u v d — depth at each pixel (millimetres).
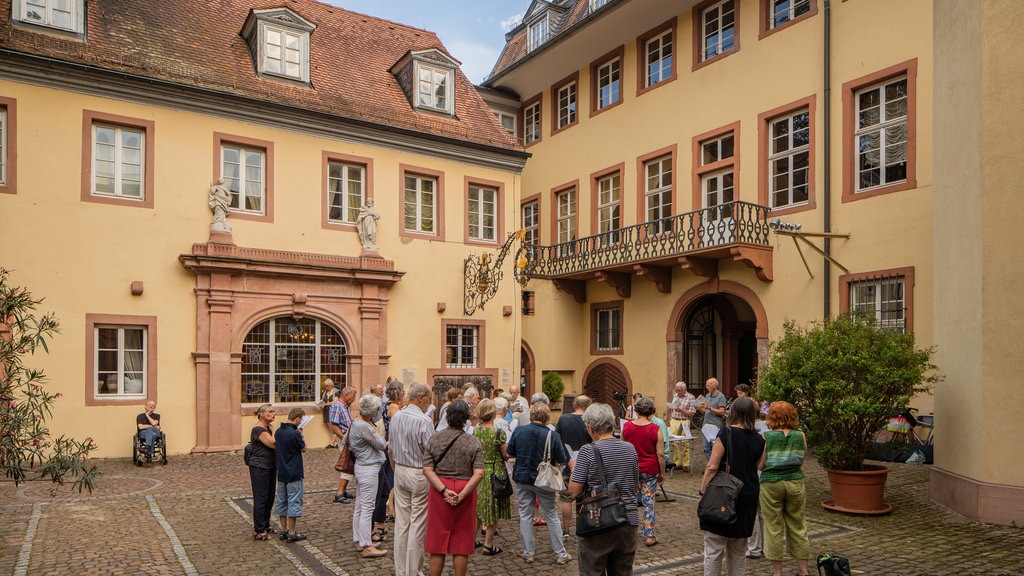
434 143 18297
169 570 6930
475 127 19500
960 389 9336
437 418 9781
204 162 15305
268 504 8094
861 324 9883
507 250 18781
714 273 17641
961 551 7539
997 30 8836
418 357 17750
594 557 5168
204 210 15234
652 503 7930
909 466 12586
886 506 9359
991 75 8859
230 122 15688
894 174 14117
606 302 21047
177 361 14711
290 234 16234
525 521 7371
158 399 14453
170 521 8891
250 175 16031
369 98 18047
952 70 9766
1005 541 7875
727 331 20141
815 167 15469
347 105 17359
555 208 23297
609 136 21156
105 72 14102
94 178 14266
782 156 16391
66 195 13820
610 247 19547
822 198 15250
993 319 8680
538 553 7637
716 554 5754
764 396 9672
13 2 13773
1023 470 8398
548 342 21109
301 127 16516
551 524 7266
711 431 11125
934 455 10109
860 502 9195
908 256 13555
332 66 18312
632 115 20375
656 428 7996
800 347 9648
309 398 16312
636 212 20031
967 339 9164
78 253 13852
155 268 14609
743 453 5742
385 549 7684
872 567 7047
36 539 8008
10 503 9883
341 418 10625
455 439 6168
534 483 7160
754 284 16688
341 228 16953
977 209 8961
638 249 18609
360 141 17328
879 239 14109
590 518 5156
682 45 18969
